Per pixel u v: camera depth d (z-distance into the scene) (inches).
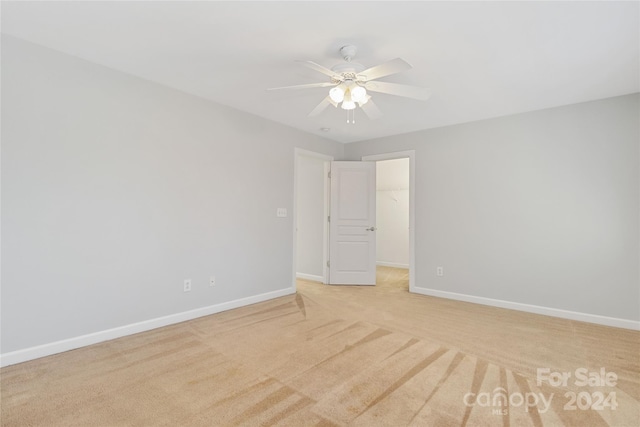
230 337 107.6
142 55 98.0
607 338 109.3
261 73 109.7
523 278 143.1
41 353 91.2
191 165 127.2
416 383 78.3
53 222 93.7
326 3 73.1
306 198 215.2
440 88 118.7
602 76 108.3
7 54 86.7
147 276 114.2
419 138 176.4
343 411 66.9
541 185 139.6
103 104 104.0
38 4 73.9
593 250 128.0
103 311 103.7
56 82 94.7
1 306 85.2
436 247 168.6
